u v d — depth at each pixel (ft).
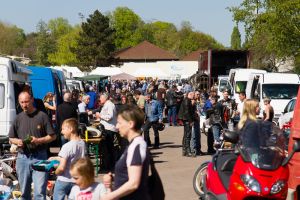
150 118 68.44
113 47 322.14
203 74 153.38
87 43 317.01
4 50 368.89
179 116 60.85
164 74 168.55
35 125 29.99
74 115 49.93
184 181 44.96
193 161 56.80
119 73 162.61
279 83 91.45
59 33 475.72
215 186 30.71
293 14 115.75
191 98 60.64
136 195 18.67
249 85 98.99
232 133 29.71
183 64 227.40
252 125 29.76
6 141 48.34
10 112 48.88
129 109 19.17
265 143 28.73
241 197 27.78
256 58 183.52
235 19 124.67
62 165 27.68
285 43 117.80
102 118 49.90
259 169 27.66
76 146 27.96
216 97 61.72
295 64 133.80
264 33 133.28
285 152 29.25
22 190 30.25
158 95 99.81
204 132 85.40
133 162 18.58
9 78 49.08
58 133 53.88
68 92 50.26
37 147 29.86
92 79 157.69
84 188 22.68
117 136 51.06
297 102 33.12
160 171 50.29
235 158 31.63
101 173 48.88
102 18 318.24
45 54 417.90
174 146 71.15
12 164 36.50
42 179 29.25
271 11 117.70
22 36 467.11
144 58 410.52
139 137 19.08
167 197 38.37
